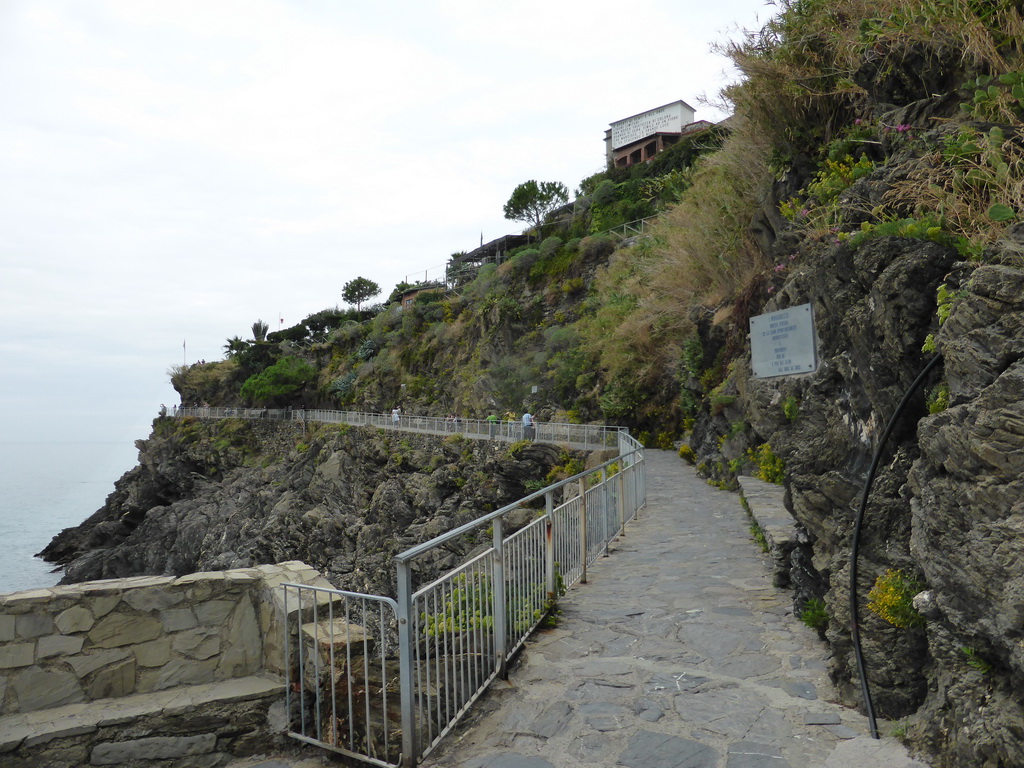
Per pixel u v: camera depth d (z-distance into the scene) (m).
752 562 8.21
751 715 4.11
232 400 79.56
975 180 3.84
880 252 3.99
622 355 29.69
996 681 2.96
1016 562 2.62
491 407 40.78
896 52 5.93
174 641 4.57
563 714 4.24
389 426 42.66
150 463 68.50
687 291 21.39
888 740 3.60
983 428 2.78
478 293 51.03
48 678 4.22
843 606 4.25
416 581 25.77
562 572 7.01
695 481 16.95
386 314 65.25
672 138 65.31
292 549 36.53
